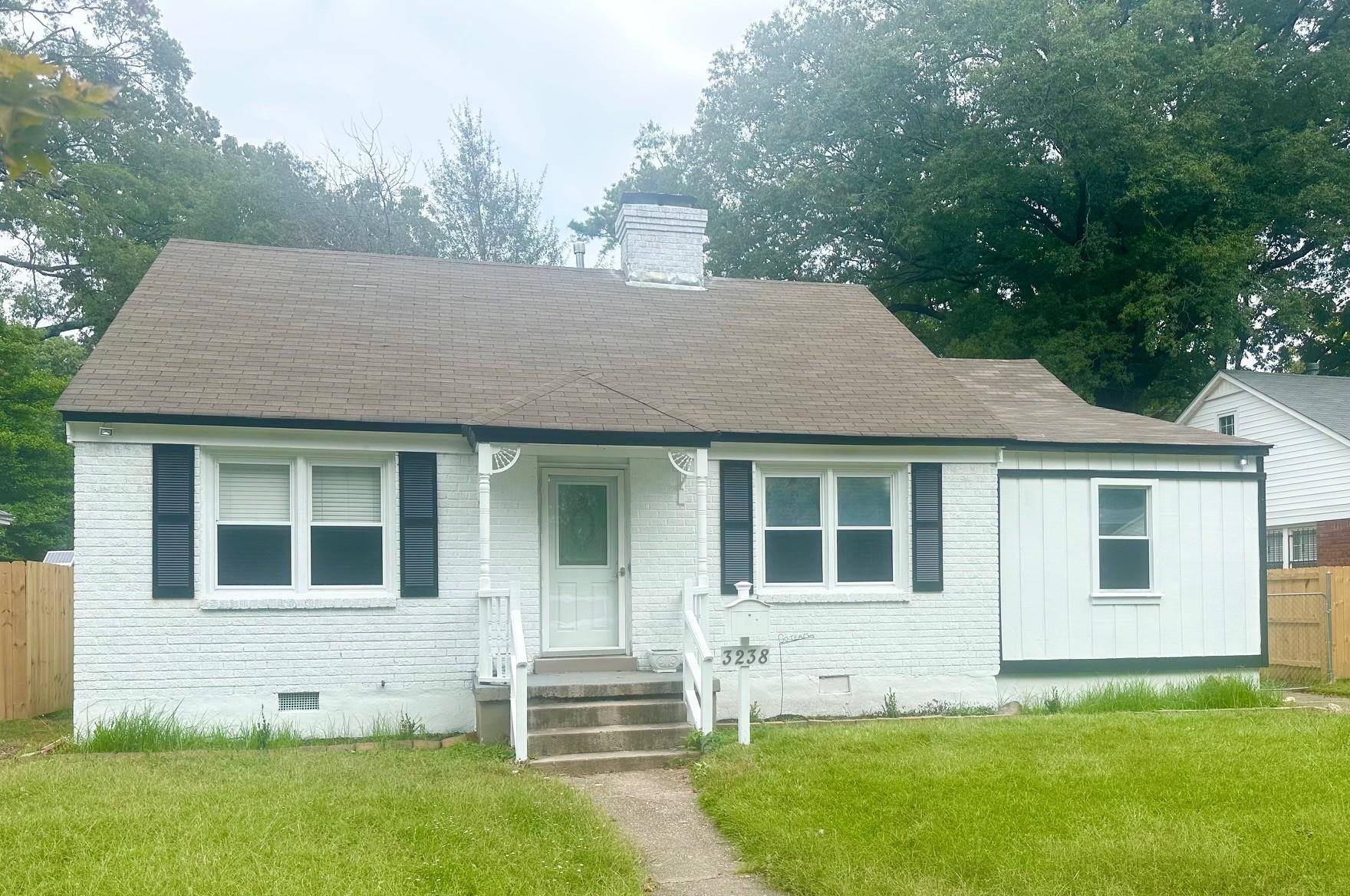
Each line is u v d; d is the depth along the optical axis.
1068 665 14.19
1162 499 14.72
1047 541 14.29
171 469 11.41
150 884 6.32
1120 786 8.70
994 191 30.39
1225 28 34.44
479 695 11.02
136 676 11.28
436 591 12.13
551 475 12.95
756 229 35.09
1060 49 28.20
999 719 11.93
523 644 10.61
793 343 15.35
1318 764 9.31
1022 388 17.62
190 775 9.08
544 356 13.85
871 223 33.88
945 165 30.22
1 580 13.05
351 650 11.89
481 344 13.88
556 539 12.94
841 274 36.03
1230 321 29.19
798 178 32.91
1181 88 30.73
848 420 13.41
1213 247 28.66
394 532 12.10
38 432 27.20
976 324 34.38
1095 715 12.19
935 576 13.62
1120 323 31.33
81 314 33.72
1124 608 14.48
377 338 13.53
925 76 31.61
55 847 6.93
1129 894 6.56
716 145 37.34
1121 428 15.16
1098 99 28.06
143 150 33.38
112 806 7.87
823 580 13.54
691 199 16.75
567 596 12.91
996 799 8.38
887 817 8.06
